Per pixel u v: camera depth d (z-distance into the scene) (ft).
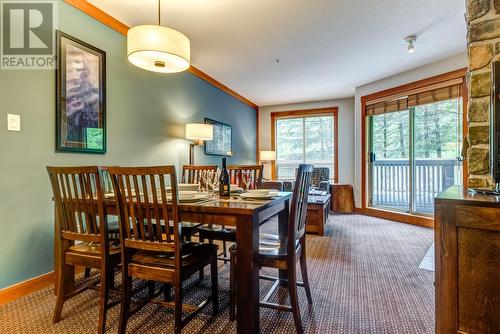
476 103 5.14
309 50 11.61
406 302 6.14
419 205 14.33
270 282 7.34
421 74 13.57
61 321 5.42
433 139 13.46
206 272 8.05
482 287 3.55
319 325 5.28
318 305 6.03
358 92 17.13
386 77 15.28
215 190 7.30
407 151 14.73
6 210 6.27
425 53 12.02
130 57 6.78
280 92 18.34
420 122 14.08
